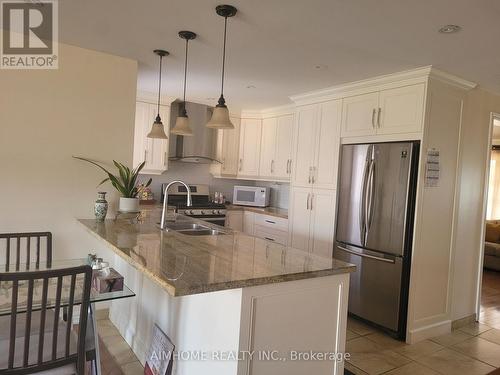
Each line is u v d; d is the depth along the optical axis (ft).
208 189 18.30
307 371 5.67
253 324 5.05
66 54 9.50
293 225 13.92
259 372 5.16
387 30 7.43
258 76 11.40
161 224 8.64
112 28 8.17
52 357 4.96
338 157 12.15
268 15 7.05
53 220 9.62
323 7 6.61
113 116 10.23
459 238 11.36
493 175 23.21
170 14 7.29
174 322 6.90
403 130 10.23
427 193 10.11
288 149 15.83
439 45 8.04
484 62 8.98
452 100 10.52
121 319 9.84
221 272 5.11
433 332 10.69
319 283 5.69
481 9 6.32
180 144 16.22
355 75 10.66
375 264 10.78
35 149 9.29
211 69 10.87
